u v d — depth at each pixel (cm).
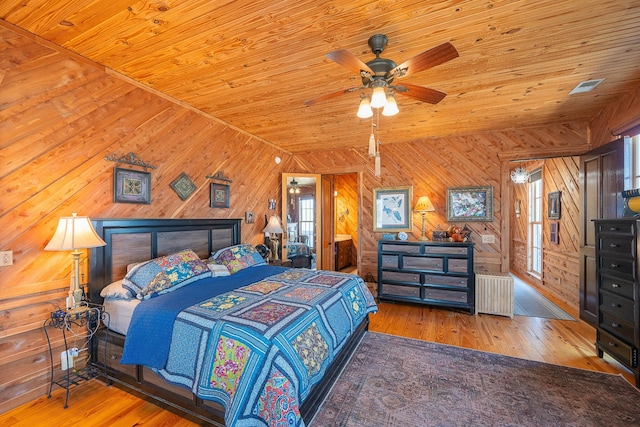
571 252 419
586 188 329
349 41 205
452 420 182
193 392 164
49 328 214
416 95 207
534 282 559
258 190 452
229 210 391
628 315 227
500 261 406
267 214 473
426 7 168
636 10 169
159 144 295
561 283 450
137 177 274
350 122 379
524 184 618
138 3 166
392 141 463
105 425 182
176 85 276
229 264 320
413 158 459
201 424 182
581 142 366
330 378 205
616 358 238
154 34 197
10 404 194
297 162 544
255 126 396
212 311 185
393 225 470
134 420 186
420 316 379
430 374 236
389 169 475
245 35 198
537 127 388
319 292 230
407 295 413
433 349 281
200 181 345
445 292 393
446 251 394
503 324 349
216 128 366
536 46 208
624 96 288
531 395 207
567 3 165
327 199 594
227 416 143
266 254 424
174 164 312
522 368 245
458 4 166
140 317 198
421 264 406
